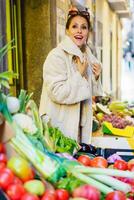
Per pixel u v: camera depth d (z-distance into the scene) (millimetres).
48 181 1786
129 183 1967
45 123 2307
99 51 9281
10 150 1829
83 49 3244
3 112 1875
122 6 12555
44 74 3006
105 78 10734
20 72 4605
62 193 1719
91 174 1894
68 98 2949
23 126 1991
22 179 1727
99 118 3953
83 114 3148
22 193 1643
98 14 9055
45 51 4684
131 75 23781
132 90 19453
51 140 2256
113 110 4957
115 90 14336
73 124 3045
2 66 3252
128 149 3256
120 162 2225
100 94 3439
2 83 1890
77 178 1857
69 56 3018
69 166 1891
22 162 1745
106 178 1883
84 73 3086
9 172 1678
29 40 4684
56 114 3037
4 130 1826
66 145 2379
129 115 4973
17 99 2047
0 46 3217
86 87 3004
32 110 2209
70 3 5863
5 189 1645
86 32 3090
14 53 4426
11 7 4344
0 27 3371
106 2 10906
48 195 1673
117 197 1757
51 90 2955
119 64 16766
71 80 2961
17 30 4574
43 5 4645
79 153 2574
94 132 3625
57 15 5031
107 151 3186
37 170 1796
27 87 4703
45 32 4680
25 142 1849
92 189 1745
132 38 23578
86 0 7141
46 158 1838
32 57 4699
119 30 16719
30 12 4660
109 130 3533
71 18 3061
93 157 2461
